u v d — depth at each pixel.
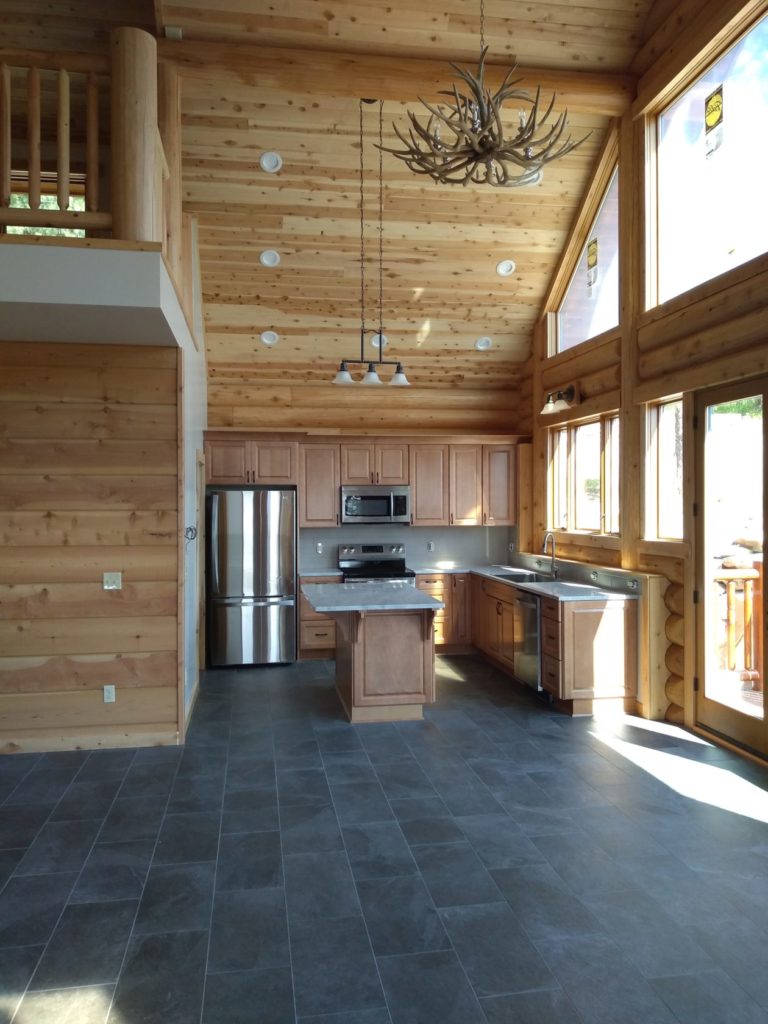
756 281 3.92
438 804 3.53
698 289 4.42
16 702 4.30
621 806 3.49
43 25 4.72
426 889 2.74
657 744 4.39
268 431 6.70
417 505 7.15
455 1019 2.04
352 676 4.88
